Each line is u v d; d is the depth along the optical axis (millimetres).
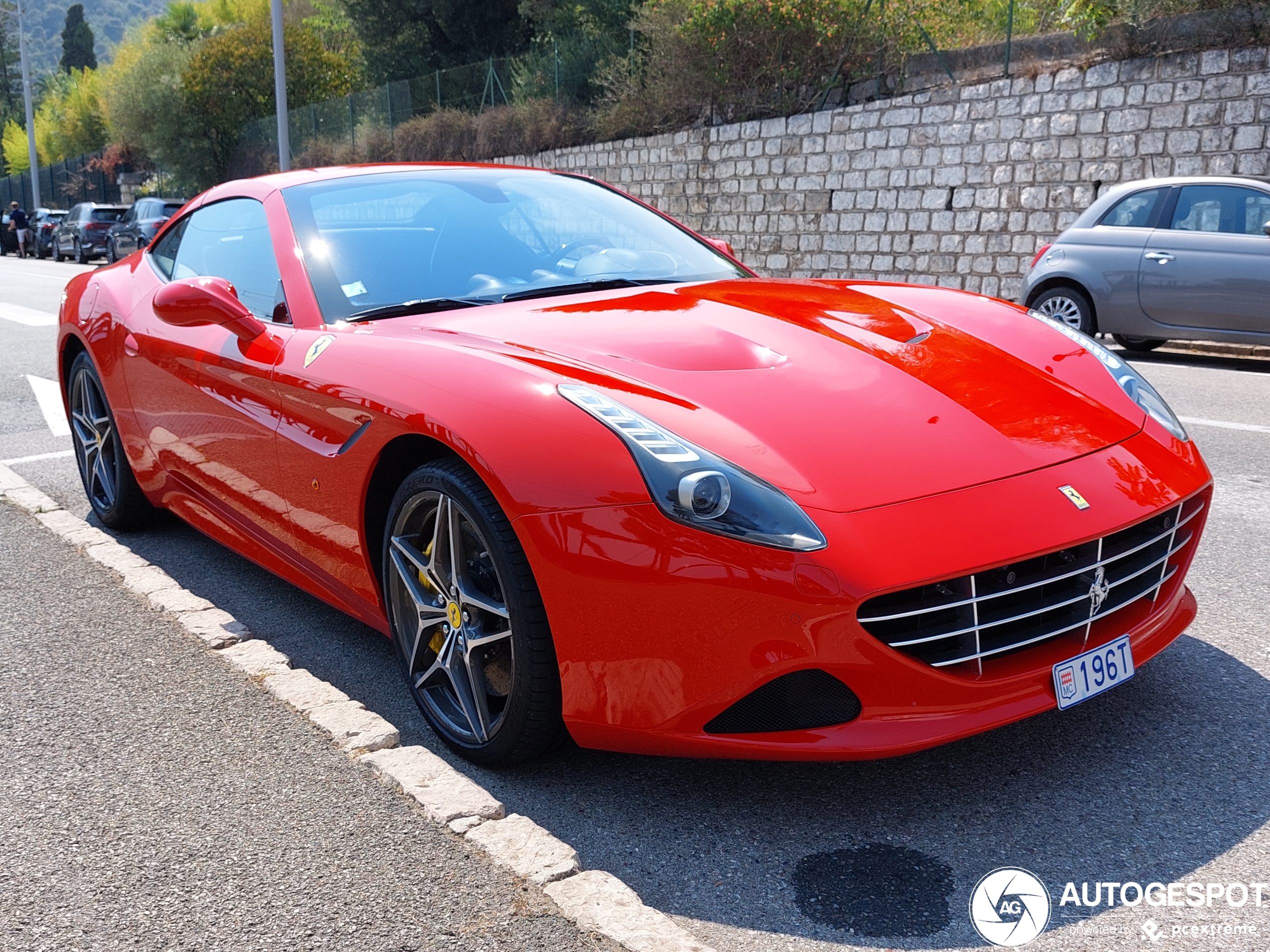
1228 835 2018
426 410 2307
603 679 2061
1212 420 6039
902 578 1889
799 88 15352
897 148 13672
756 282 3170
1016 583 2025
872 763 2324
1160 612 2359
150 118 33531
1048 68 12070
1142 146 11336
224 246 3484
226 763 2383
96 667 2932
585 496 2031
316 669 2959
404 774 2291
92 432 4340
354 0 30000
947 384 2389
